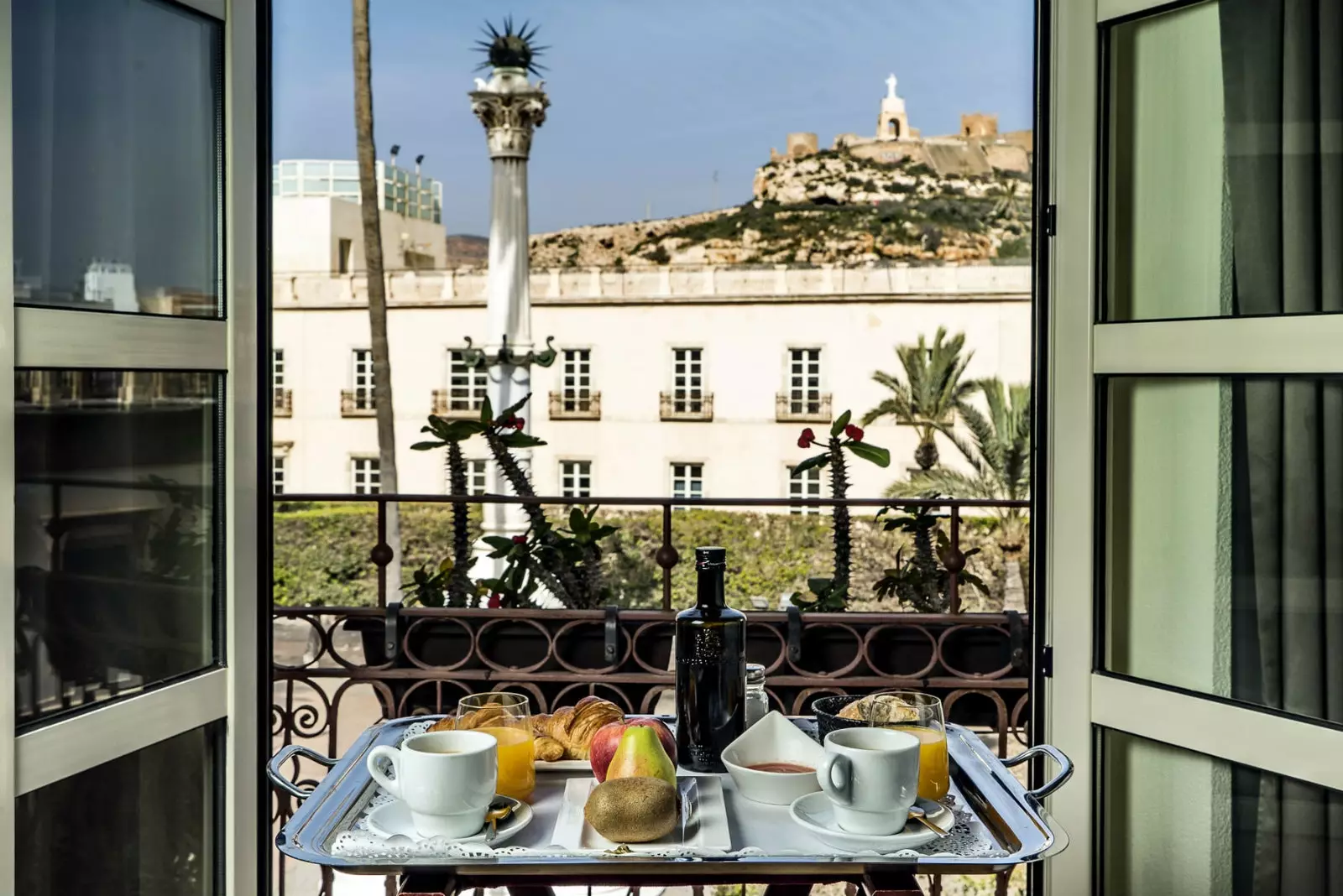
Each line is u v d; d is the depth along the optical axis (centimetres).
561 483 2531
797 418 2456
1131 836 187
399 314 2561
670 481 2511
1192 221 179
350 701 1123
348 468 2588
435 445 352
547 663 284
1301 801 164
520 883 122
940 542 335
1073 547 191
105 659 173
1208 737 174
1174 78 181
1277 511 168
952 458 2070
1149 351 182
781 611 276
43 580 163
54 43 166
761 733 139
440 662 284
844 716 139
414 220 3061
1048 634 195
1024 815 125
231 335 193
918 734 133
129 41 178
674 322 2495
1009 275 2373
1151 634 185
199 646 191
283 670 276
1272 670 169
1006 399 1867
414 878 114
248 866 195
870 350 2428
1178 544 181
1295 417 166
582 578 348
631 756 126
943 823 122
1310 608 164
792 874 120
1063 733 193
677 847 114
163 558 183
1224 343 173
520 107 1121
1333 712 161
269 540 200
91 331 169
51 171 165
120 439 176
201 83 191
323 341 2589
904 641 276
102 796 171
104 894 171
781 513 1995
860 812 117
